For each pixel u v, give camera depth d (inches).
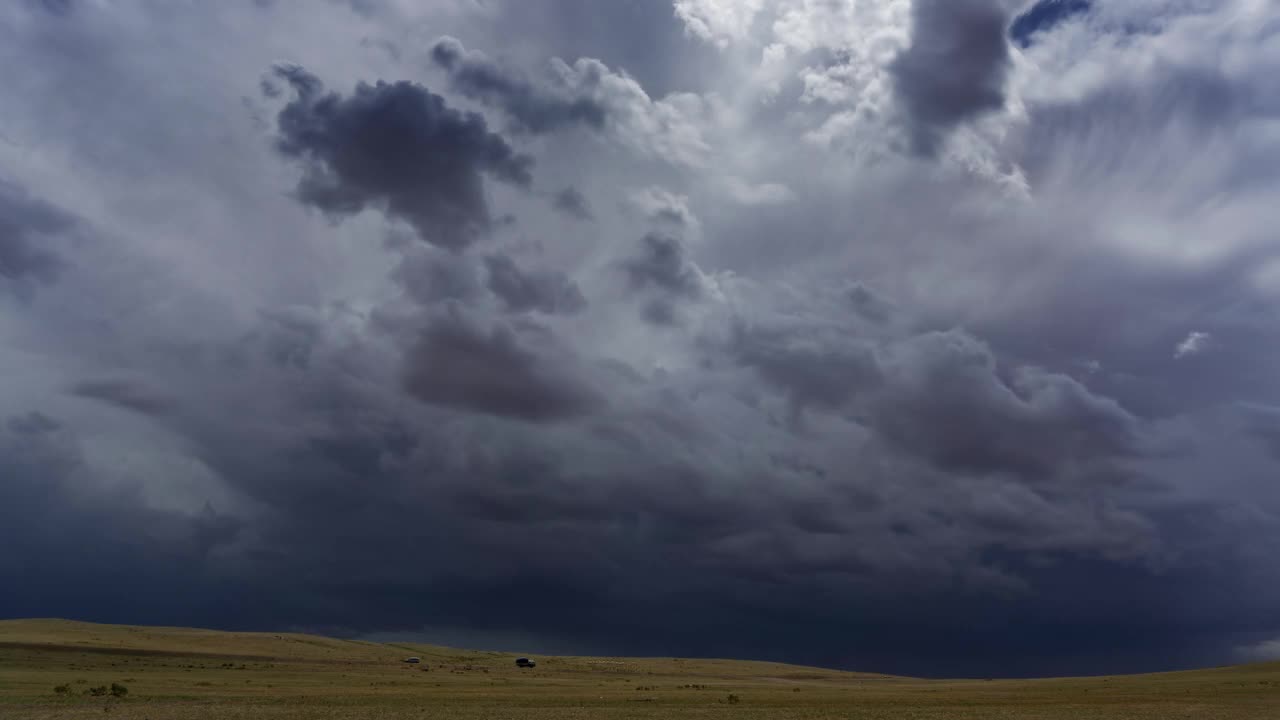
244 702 3225.9
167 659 6510.8
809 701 3887.8
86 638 7829.7
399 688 4315.9
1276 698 3855.8
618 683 5629.9
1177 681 5369.1
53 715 2659.9
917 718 2970.0
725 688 5255.9
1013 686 5674.2
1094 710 3287.4
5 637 7268.7
